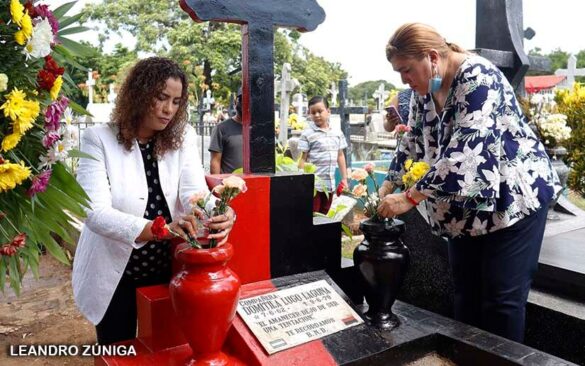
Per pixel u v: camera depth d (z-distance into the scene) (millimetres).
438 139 2303
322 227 2477
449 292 3059
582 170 5906
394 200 2152
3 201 1538
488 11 4008
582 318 2537
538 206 2232
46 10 1514
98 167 1929
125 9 19609
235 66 19188
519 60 3877
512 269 2279
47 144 1478
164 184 2064
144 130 2010
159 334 1958
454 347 2164
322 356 1979
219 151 4051
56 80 1492
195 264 1722
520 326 2338
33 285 4238
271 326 2033
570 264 2873
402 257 2217
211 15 2152
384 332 2203
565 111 5891
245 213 2221
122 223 1819
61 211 1616
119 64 18953
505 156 2178
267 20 2271
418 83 2174
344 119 7688
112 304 2156
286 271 2373
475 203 2125
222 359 1839
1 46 1467
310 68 21938
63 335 3279
